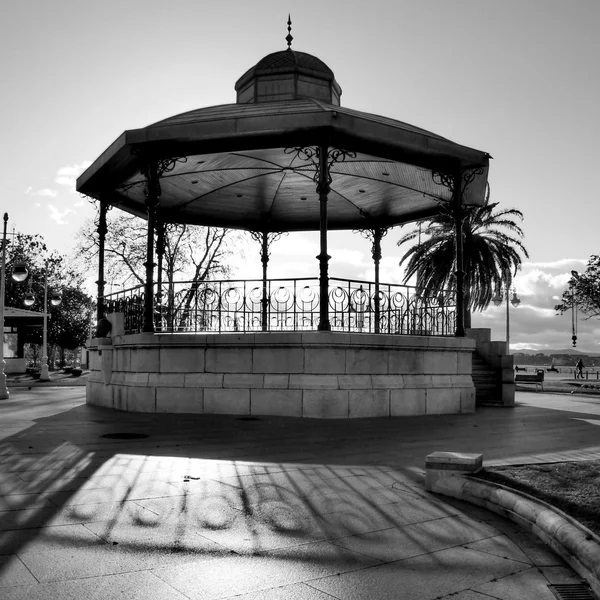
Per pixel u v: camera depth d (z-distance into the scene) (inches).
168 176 669.3
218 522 208.4
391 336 542.3
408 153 594.9
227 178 706.8
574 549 179.0
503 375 706.8
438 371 584.7
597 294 1573.6
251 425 460.8
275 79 693.3
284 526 207.2
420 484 272.7
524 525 214.7
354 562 177.2
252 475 280.4
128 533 193.3
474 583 165.6
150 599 146.5
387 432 433.7
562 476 256.7
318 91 702.5
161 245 825.5
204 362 543.2
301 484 265.6
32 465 293.6
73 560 169.0
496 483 243.4
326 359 514.9
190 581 158.4
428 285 1309.1
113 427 445.7
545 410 647.8
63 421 484.1
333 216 864.3
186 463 304.8
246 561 174.2
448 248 1301.7
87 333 2731.3
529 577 171.3
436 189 714.8
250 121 526.9
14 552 173.2
